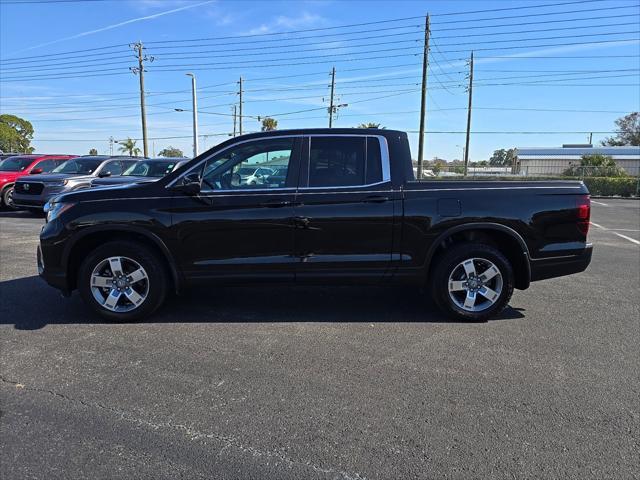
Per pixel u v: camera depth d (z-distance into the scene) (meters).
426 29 33.66
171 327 4.99
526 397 3.56
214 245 5.01
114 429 3.12
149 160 14.45
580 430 3.13
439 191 5.06
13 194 13.98
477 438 3.04
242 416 3.29
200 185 4.96
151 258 5.03
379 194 5.00
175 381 3.79
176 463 2.79
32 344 4.51
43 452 2.88
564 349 4.48
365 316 5.39
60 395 3.56
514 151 58.88
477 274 5.19
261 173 5.07
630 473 2.71
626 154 52.81
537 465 2.77
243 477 2.67
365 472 2.71
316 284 5.14
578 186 5.25
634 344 4.61
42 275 5.11
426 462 2.80
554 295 6.36
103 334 4.78
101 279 5.05
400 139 5.18
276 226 4.98
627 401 3.51
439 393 3.62
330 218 4.98
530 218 5.10
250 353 4.34
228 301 5.90
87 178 14.04
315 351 4.39
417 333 4.87
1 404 3.42
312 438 3.03
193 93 33.12
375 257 5.07
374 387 3.71
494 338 4.75
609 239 11.71
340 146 5.09
